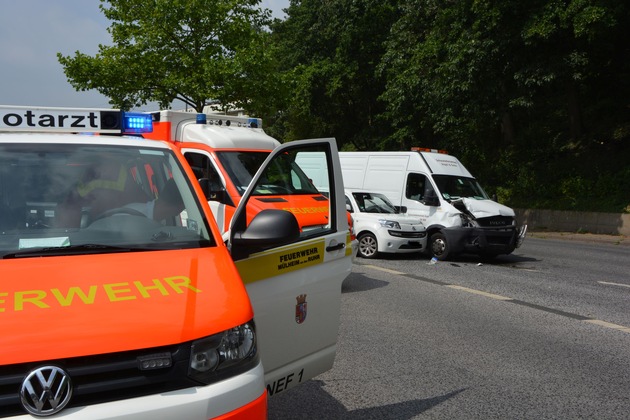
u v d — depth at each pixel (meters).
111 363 2.29
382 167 15.09
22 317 2.35
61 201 3.26
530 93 20.59
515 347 6.29
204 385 2.43
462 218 13.09
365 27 32.34
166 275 2.79
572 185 22.47
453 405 4.72
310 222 8.38
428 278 10.64
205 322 2.53
